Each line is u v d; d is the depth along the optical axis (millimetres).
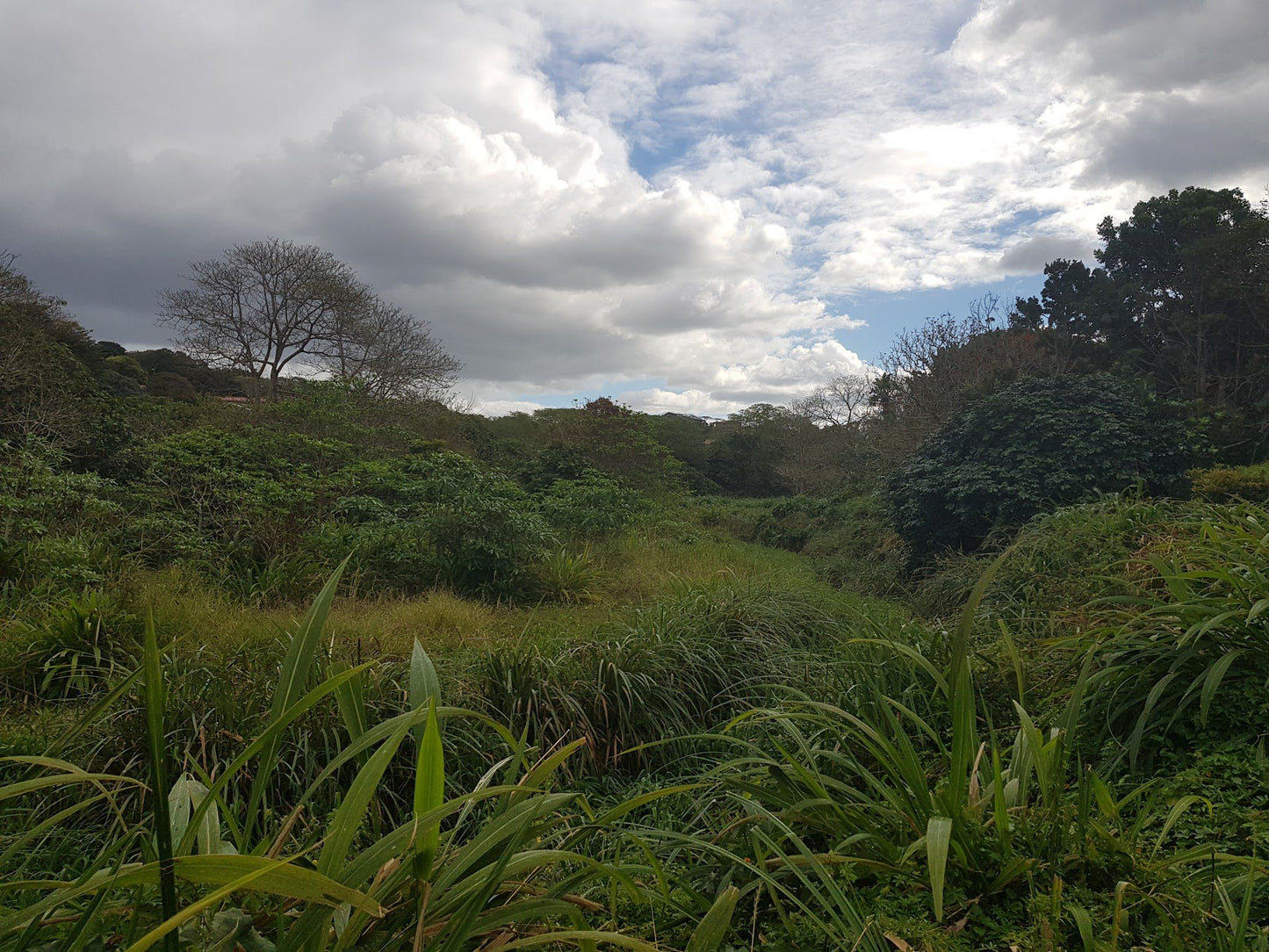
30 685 4855
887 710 2545
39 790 3477
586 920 2039
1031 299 42125
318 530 10000
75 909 1692
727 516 23594
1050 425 11188
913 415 22094
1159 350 34125
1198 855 2020
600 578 10094
